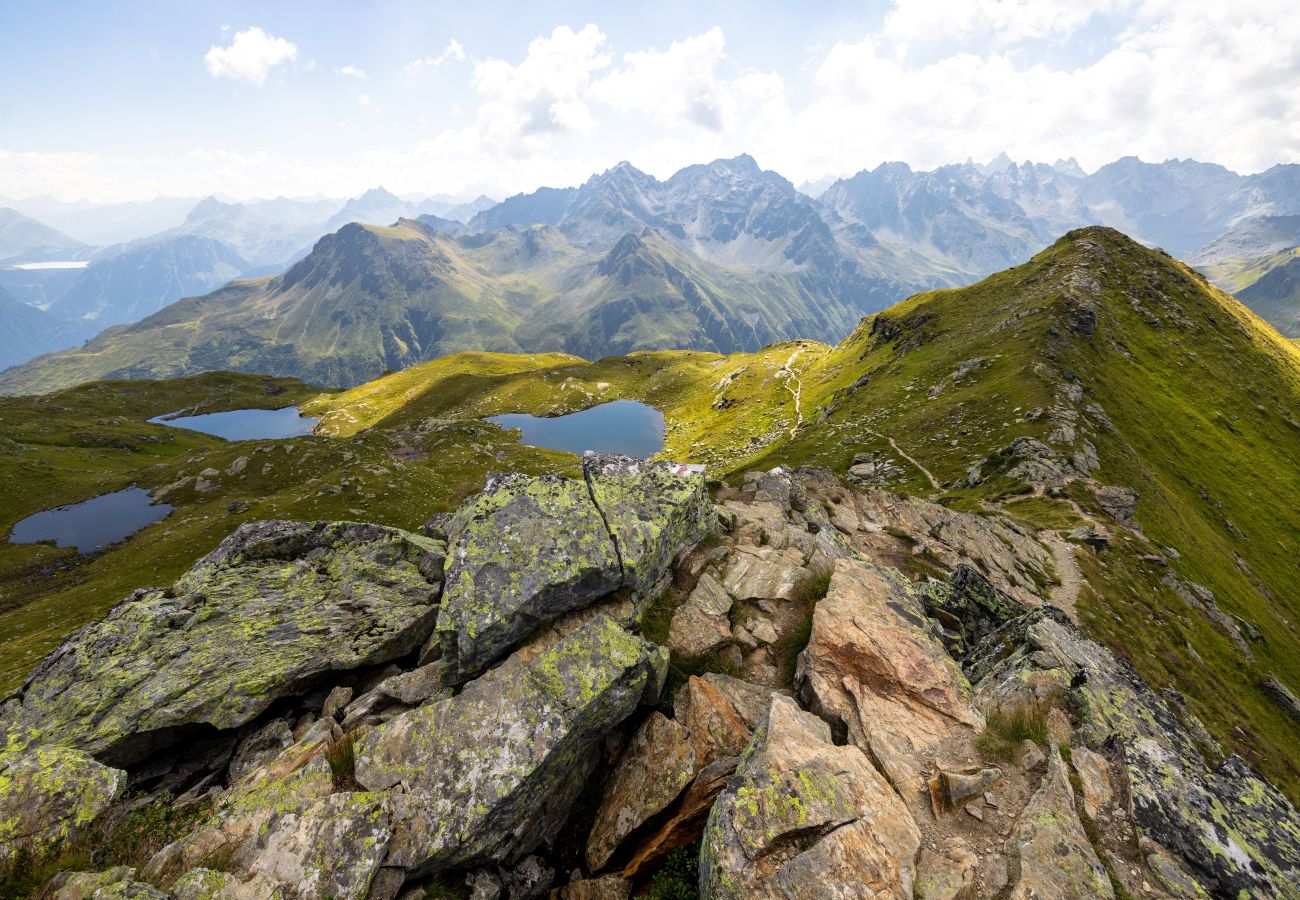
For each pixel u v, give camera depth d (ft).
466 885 41.91
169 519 379.14
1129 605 148.66
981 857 36.99
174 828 43.39
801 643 64.34
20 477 456.04
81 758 45.27
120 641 62.44
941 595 83.10
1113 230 590.14
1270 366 451.12
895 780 43.93
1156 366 414.21
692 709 54.08
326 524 81.15
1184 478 309.42
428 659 61.98
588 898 42.80
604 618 56.85
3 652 211.61
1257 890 35.04
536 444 643.45
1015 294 526.57
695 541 79.97
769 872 35.70
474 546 62.64
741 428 579.48
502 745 45.52
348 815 39.42
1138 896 34.47
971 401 348.59
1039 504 216.74
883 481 296.10
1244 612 209.46
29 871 36.76
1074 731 48.75
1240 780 44.34
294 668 58.49
